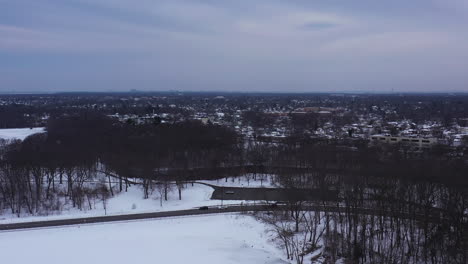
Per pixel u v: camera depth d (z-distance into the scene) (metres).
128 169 182.25
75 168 173.38
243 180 181.25
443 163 152.75
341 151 195.38
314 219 117.19
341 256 99.44
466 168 139.62
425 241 94.50
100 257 95.44
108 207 139.88
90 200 147.00
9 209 136.88
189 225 119.06
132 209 137.38
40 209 137.38
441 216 114.06
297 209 122.69
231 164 196.12
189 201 147.12
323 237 108.50
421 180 124.50
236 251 99.94
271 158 199.25
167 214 129.88
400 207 110.31
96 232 113.31
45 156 176.00
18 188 136.00
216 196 154.38
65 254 97.31
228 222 121.38
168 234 111.56
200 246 102.62
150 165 172.62
